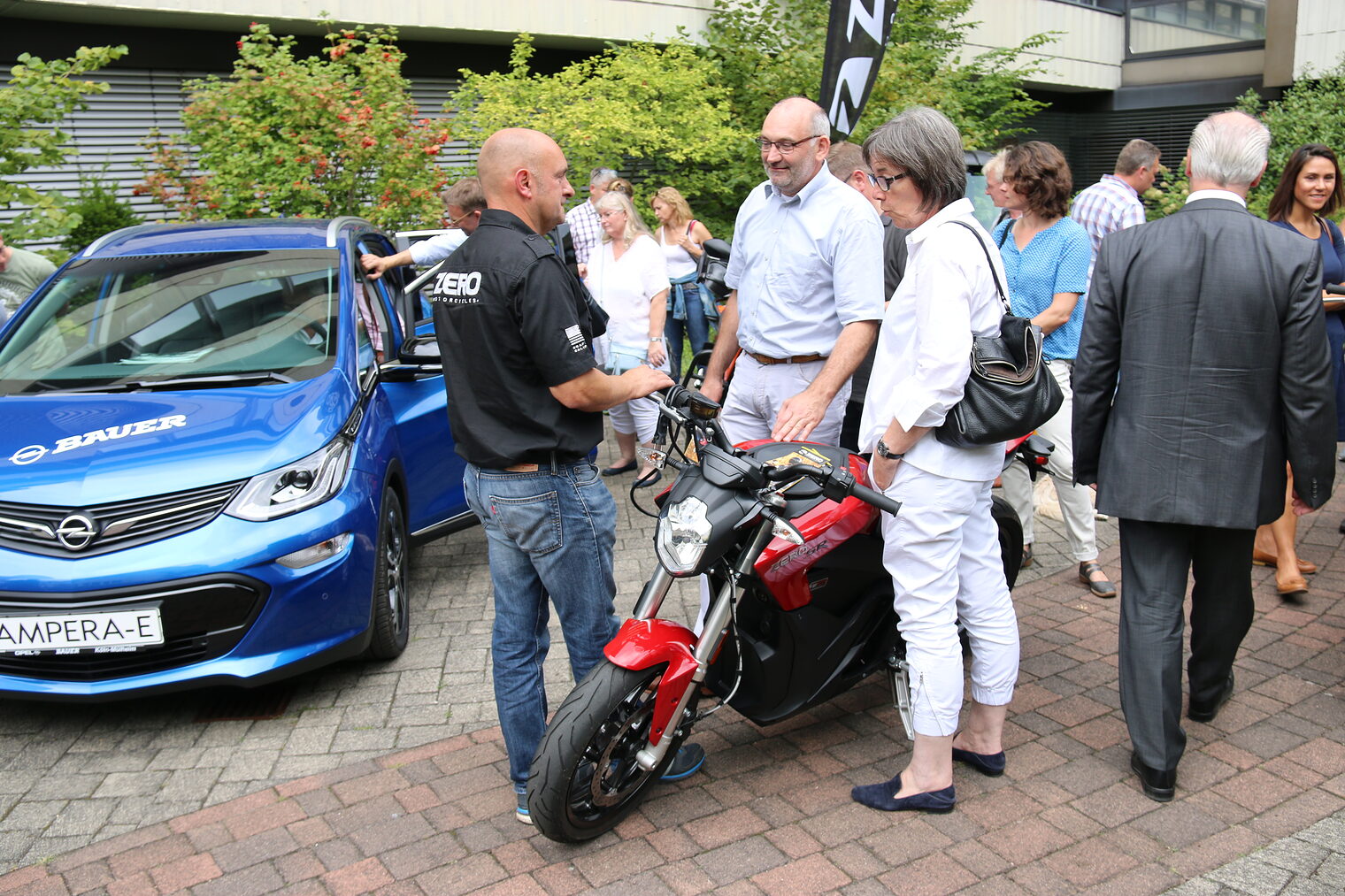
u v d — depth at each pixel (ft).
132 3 28.86
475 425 9.65
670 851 9.82
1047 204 15.29
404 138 27.02
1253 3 52.95
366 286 17.01
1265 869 9.26
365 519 13.00
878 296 11.91
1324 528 18.20
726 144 35.81
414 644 14.74
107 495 11.71
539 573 10.02
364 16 33.06
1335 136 43.14
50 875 9.77
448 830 10.27
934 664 10.08
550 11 36.99
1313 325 9.89
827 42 19.85
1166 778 10.38
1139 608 10.59
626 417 22.53
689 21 40.65
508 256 9.28
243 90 26.09
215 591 11.71
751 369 13.02
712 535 9.30
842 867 9.51
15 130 21.06
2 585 11.48
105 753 11.98
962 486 9.84
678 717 9.84
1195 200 10.31
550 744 9.29
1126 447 10.48
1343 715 11.98
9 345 14.82
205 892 9.45
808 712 12.48
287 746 12.03
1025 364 9.58
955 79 41.11
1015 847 9.73
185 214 26.50
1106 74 58.54
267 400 13.37
